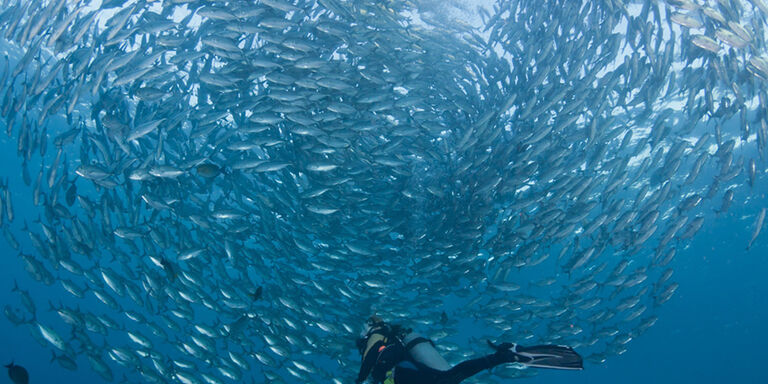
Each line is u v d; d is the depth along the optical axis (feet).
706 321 60.70
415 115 21.15
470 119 23.50
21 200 46.24
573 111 20.49
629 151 33.14
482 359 8.75
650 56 18.79
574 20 19.79
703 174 36.11
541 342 22.76
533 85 20.43
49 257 18.28
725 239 50.65
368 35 20.04
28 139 18.20
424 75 22.39
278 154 21.57
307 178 21.89
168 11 18.85
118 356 18.03
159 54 17.67
